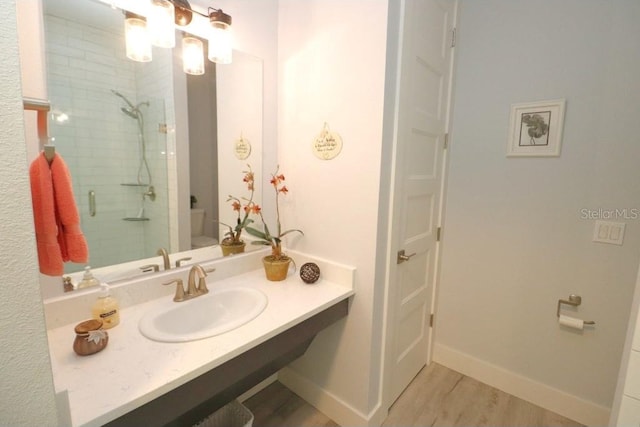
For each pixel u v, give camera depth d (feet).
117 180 4.05
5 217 1.45
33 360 1.59
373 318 4.96
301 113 5.42
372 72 4.44
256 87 5.41
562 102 5.26
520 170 5.80
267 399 6.14
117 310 3.68
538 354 5.94
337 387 5.55
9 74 1.41
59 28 3.42
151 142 4.33
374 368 5.20
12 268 1.49
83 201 3.77
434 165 6.14
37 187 2.53
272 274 5.17
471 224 6.46
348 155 4.85
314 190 5.40
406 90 4.77
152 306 4.15
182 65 4.52
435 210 6.42
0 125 1.40
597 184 5.11
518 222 5.91
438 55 5.65
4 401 1.53
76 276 3.71
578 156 5.24
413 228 5.70
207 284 5.00
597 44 4.94
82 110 3.67
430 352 7.18
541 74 5.46
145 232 4.36
